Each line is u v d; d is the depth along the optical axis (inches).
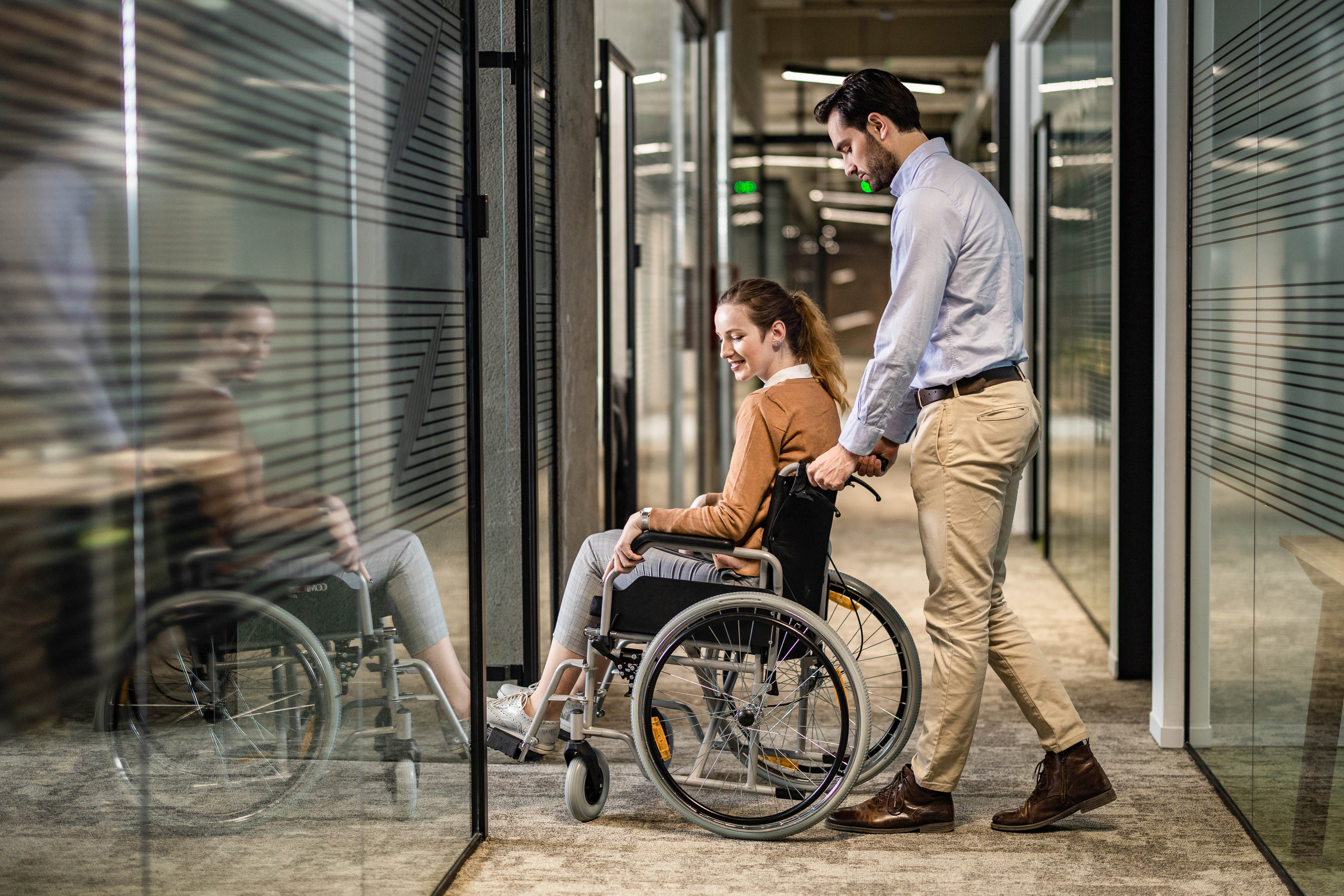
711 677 99.3
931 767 96.0
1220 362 106.9
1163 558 118.6
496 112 121.9
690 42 247.4
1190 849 93.8
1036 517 255.0
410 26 81.6
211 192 55.0
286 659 66.0
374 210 75.0
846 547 245.4
